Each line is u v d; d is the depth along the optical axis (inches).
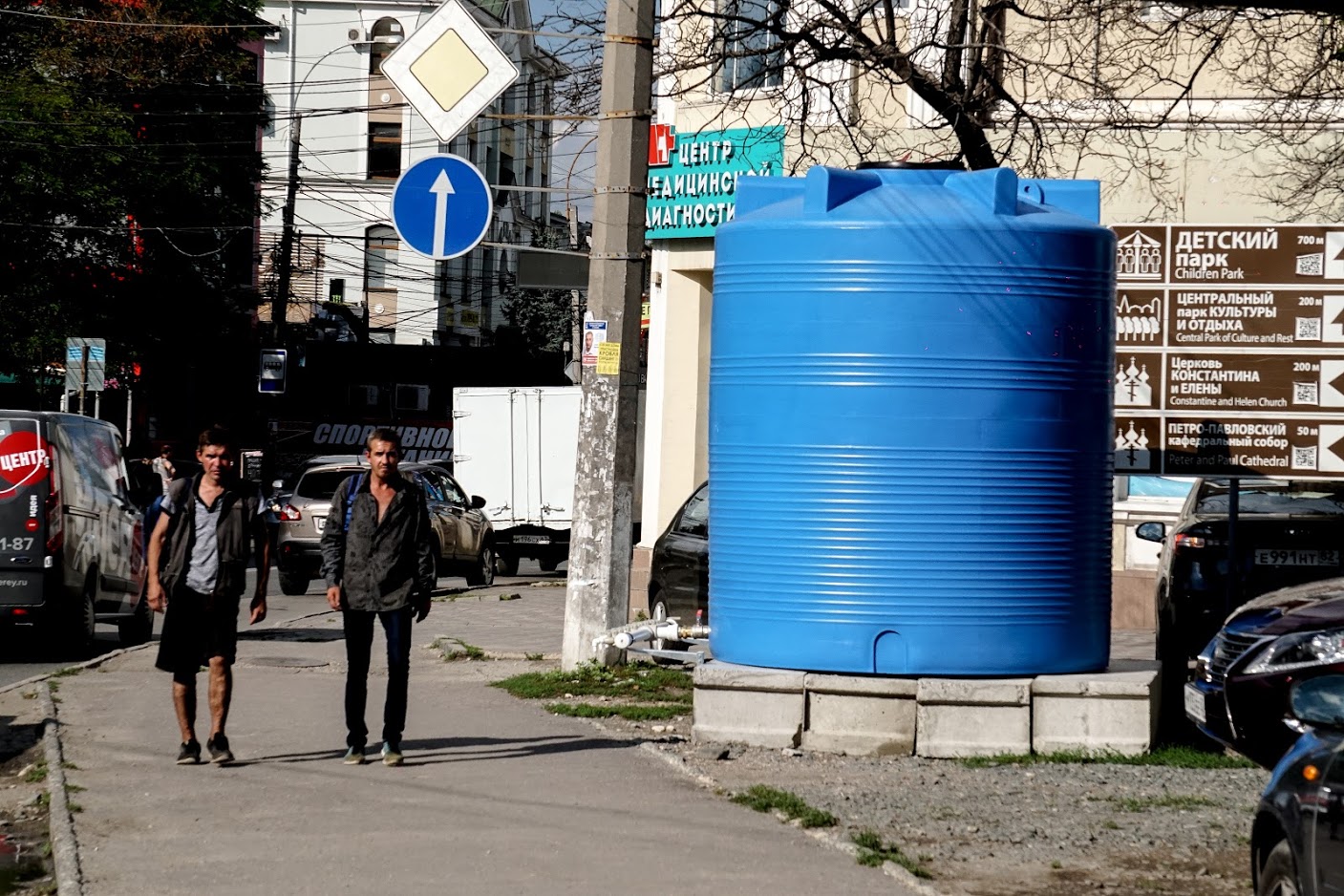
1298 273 462.6
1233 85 657.0
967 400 378.6
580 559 517.7
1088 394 390.9
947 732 375.2
